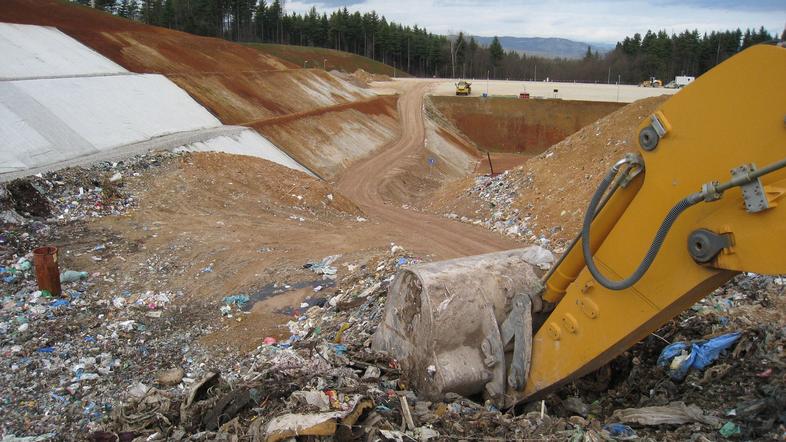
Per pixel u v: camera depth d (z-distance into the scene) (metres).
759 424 5.23
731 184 4.05
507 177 27.39
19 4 37.00
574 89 85.88
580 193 22.25
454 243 20.52
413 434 5.75
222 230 18.95
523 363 6.13
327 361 7.36
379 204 31.00
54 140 23.31
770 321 8.30
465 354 6.56
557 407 6.65
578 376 5.90
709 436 5.33
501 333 6.49
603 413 6.54
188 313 13.38
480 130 68.38
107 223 18.33
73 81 28.86
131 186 21.50
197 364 10.98
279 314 13.30
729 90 4.18
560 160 25.83
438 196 30.81
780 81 3.88
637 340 5.39
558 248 19.66
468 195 27.89
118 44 38.81
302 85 53.44
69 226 17.64
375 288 12.40
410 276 6.87
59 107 25.73
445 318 6.45
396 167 42.66
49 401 9.39
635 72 116.88
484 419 5.95
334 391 6.24
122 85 32.16
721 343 6.73
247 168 25.39
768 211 3.93
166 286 14.71
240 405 6.18
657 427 5.73
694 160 4.42
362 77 92.19
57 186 19.47
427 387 6.53
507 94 77.94
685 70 114.25
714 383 6.25
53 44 33.44
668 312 4.90
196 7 106.06
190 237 17.92
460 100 69.25
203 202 21.61
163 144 26.73
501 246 20.42
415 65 134.38
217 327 12.65
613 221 5.18
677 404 5.96
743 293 9.78
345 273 15.50
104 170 21.89
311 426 5.34
